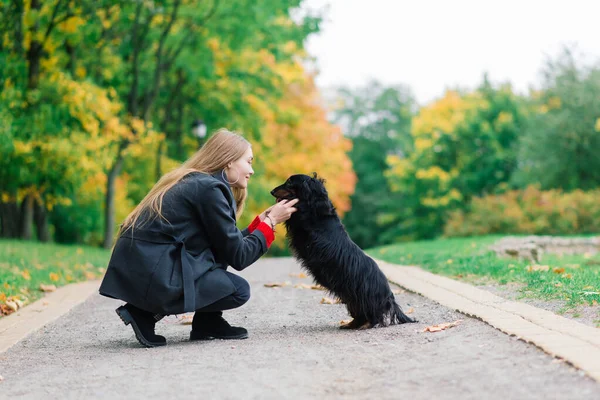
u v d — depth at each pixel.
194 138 24.53
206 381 3.86
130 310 4.99
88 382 4.00
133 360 4.55
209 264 4.98
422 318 5.62
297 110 27.22
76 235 25.78
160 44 18.75
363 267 5.23
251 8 18.62
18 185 17.12
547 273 7.66
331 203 5.30
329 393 3.52
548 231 20.97
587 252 14.91
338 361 4.21
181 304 4.86
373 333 5.07
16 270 9.78
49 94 14.39
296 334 5.28
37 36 14.95
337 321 5.89
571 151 28.19
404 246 15.94
